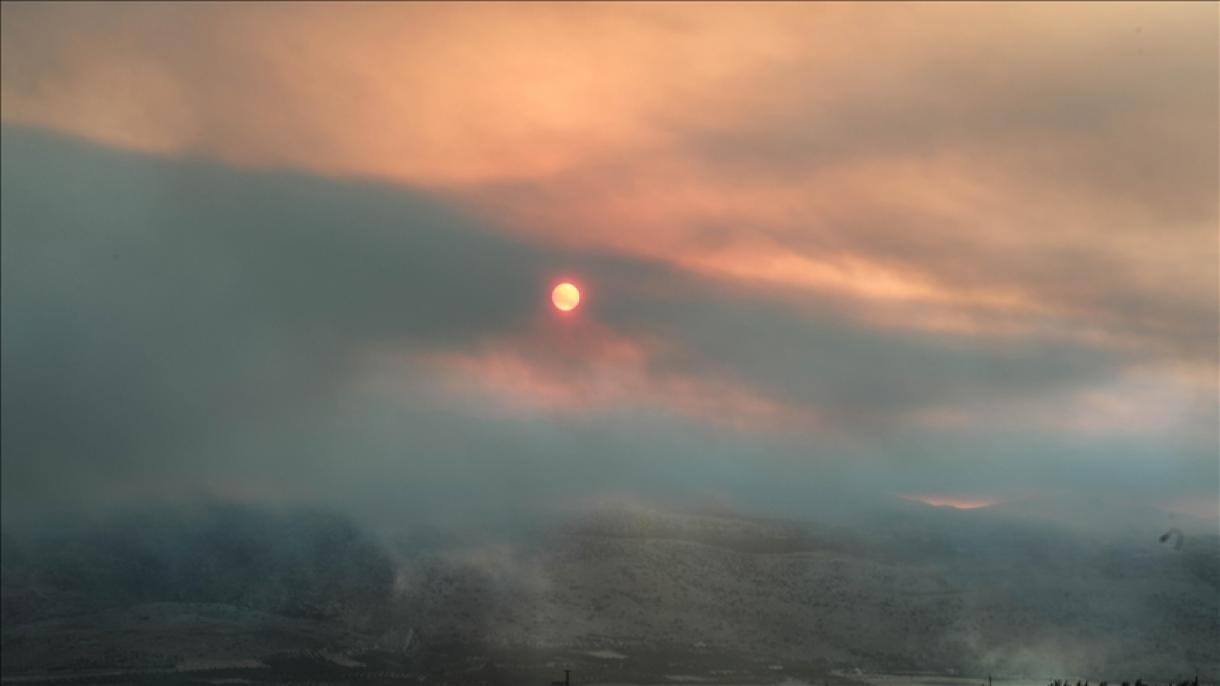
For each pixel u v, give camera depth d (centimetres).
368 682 10300
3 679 9944
